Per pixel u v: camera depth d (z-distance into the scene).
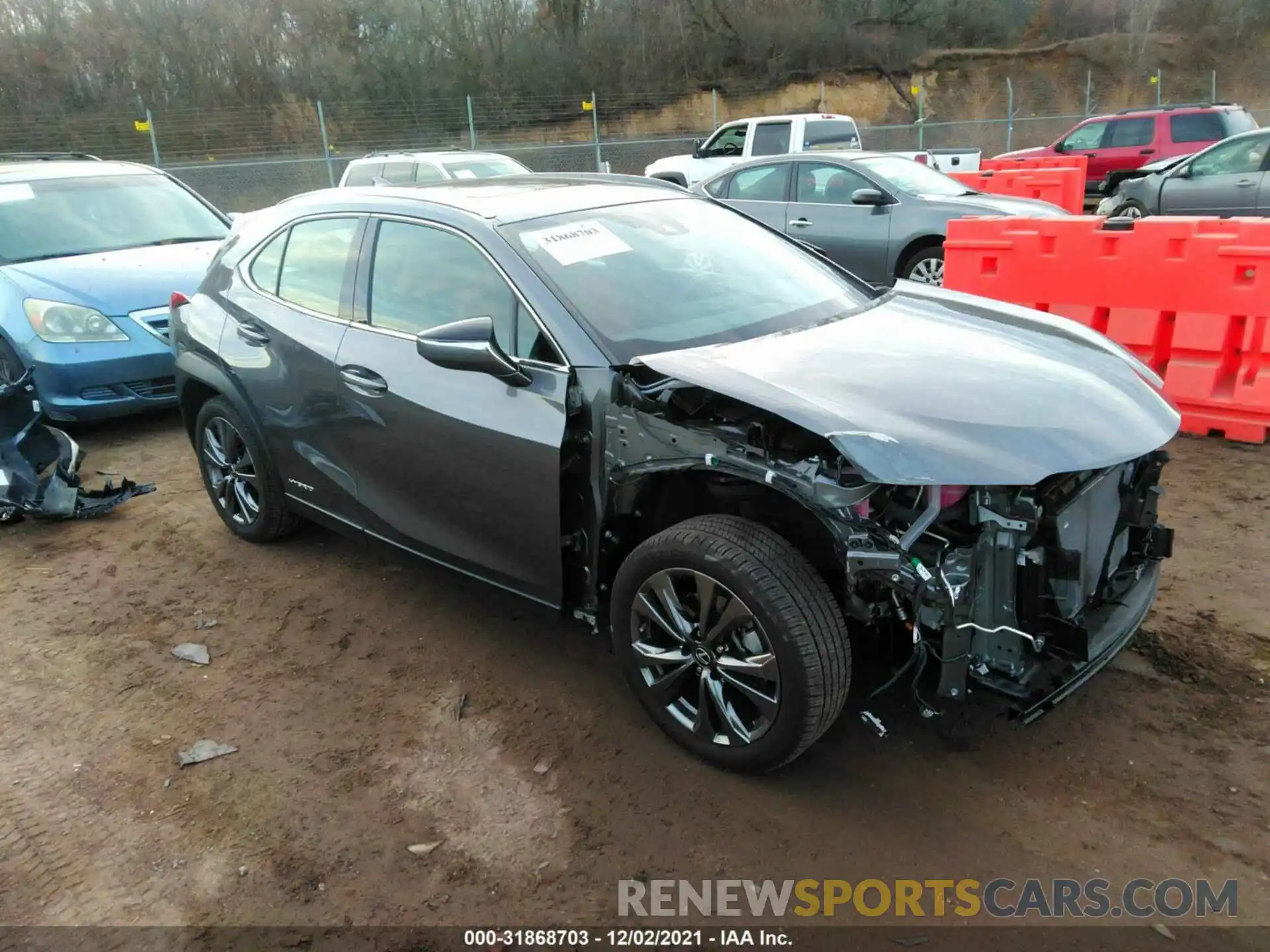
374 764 3.10
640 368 3.04
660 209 4.00
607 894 2.54
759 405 2.60
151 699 3.50
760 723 2.83
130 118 25.88
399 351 3.54
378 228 3.79
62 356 6.16
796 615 2.62
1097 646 2.74
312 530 4.96
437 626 3.96
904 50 37.81
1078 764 2.95
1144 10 39.09
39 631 4.01
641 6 36.72
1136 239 5.84
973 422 2.62
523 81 33.59
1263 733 3.04
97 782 3.04
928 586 2.51
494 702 3.41
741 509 3.10
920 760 3.00
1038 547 2.64
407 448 3.51
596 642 3.79
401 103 28.77
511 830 2.79
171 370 6.52
